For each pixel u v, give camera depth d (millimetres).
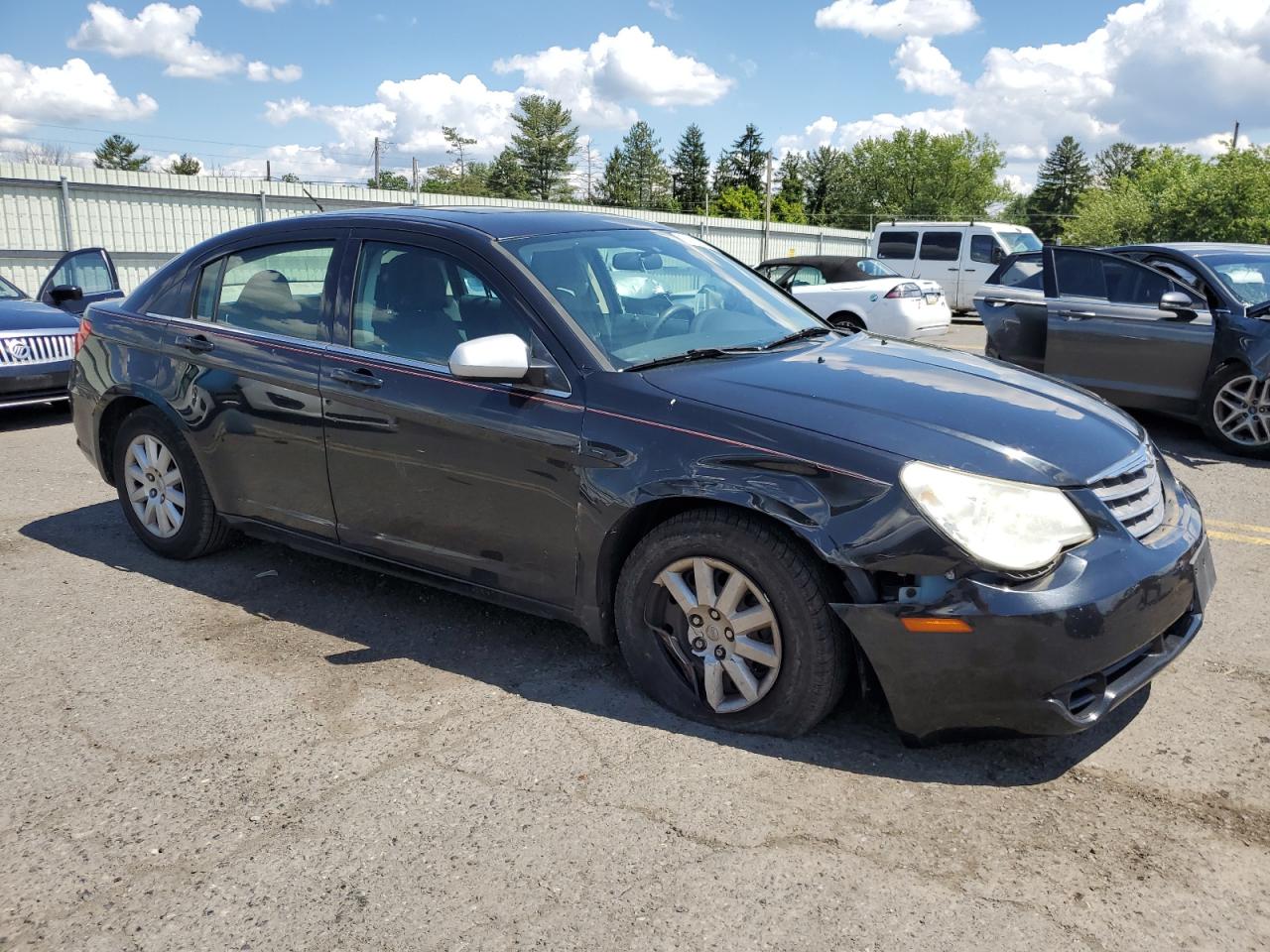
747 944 2123
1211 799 2648
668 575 3035
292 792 2740
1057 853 2426
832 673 2801
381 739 3020
